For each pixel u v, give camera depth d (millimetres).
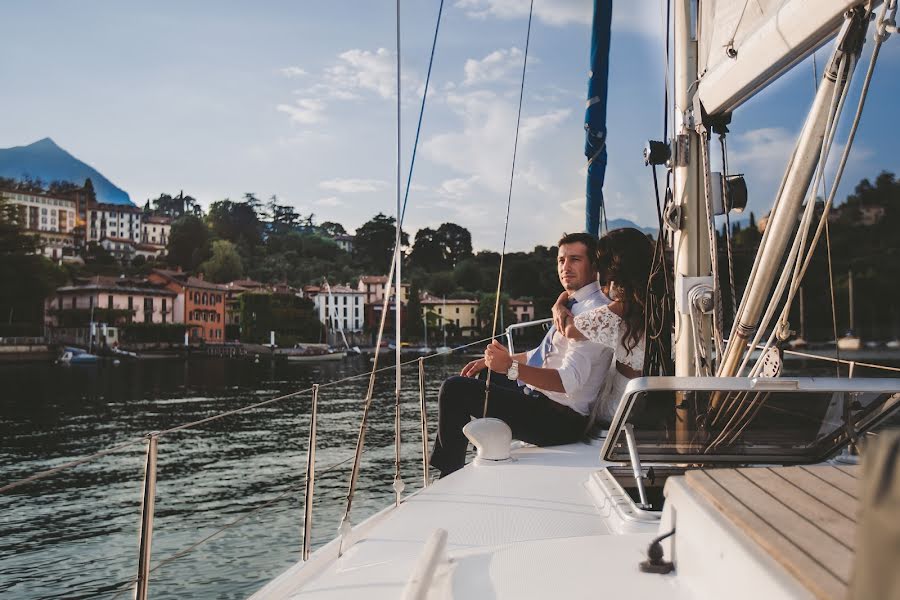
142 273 152250
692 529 959
